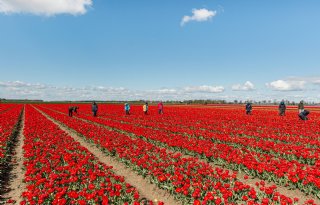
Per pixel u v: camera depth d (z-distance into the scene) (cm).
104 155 1820
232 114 4519
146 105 5038
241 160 1346
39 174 1146
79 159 1474
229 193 935
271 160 1340
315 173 1106
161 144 2070
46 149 1697
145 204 1035
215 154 1524
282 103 4162
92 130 2575
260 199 1016
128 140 2009
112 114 5206
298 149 1566
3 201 1078
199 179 1145
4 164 1538
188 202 1002
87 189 1098
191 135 2398
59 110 6962
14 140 2433
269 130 2572
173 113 4972
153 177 1265
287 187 1176
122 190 1084
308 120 3244
